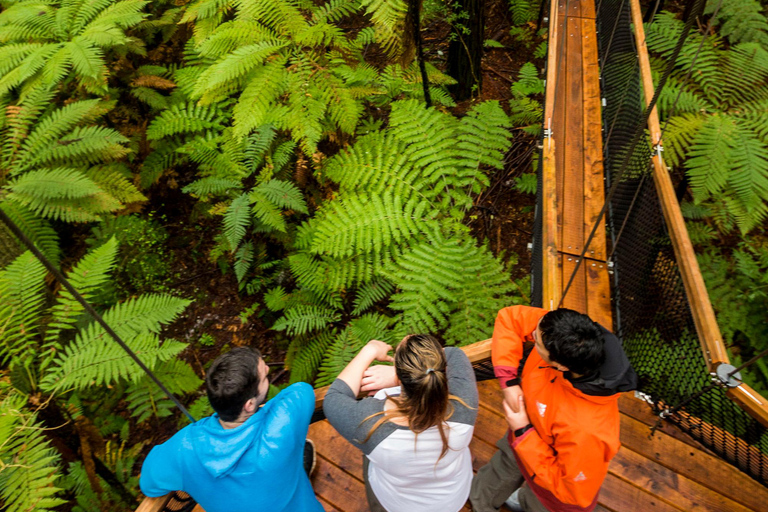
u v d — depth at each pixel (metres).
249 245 5.61
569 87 4.66
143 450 4.75
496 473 2.29
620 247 3.49
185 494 2.29
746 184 4.98
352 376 1.89
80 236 5.96
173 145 6.11
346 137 6.06
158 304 4.34
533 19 7.03
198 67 6.12
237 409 1.66
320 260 5.22
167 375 4.78
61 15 5.79
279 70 5.42
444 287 4.43
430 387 1.48
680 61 5.87
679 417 2.66
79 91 5.95
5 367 3.93
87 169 5.54
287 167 5.91
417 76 5.96
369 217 4.87
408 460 1.65
